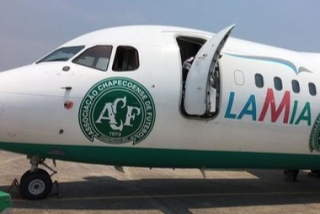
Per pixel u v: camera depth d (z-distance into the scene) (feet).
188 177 40.70
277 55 33.58
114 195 30.35
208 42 27.27
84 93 25.41
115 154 26.55
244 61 30.96
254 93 30.09
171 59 27.89
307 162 34.63
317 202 33.09
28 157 26.68
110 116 25.73
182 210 27.43
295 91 32.40
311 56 37.22
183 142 27.96
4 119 24.22
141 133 26.53
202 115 27.45
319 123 33.50
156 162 27.99
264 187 38.58
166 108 26.99
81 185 33.24
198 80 26.84
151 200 29.58
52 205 25.86
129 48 27.61
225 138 29.30
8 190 28.96
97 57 26.99
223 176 43.16
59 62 26.81
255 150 31.04
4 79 25.14
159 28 29.89
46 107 24.76
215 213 27.30
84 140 25.64
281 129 31.48
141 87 26.48
